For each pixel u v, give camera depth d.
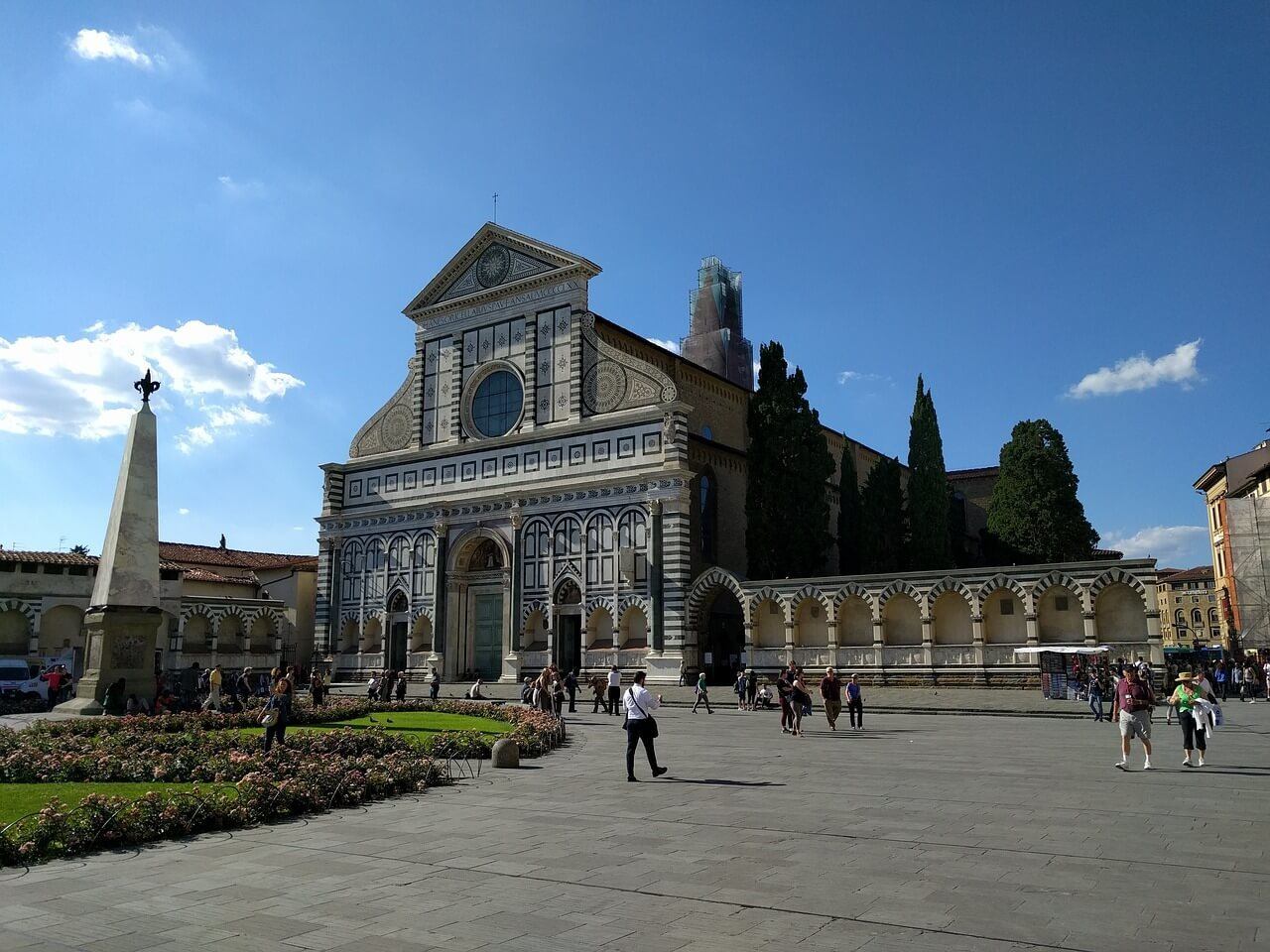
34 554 63.53
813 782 20.84
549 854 13.71
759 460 63.59
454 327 72.25
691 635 58.28
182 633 70.50
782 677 34.19
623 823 16.09
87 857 13.79
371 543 72.88
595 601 61.41
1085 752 26.80
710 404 75.75
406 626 70.00
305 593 83.00
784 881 11.99
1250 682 55.31
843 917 10.37
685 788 20.14
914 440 74.81
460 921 10.34
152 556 38.62
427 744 27.42
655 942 9.57
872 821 16.02
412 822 16.42
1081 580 49.59
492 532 66.62
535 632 64.38
